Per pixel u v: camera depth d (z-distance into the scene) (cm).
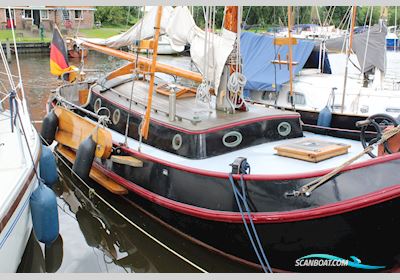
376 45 1234
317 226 497
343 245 503
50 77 2134
